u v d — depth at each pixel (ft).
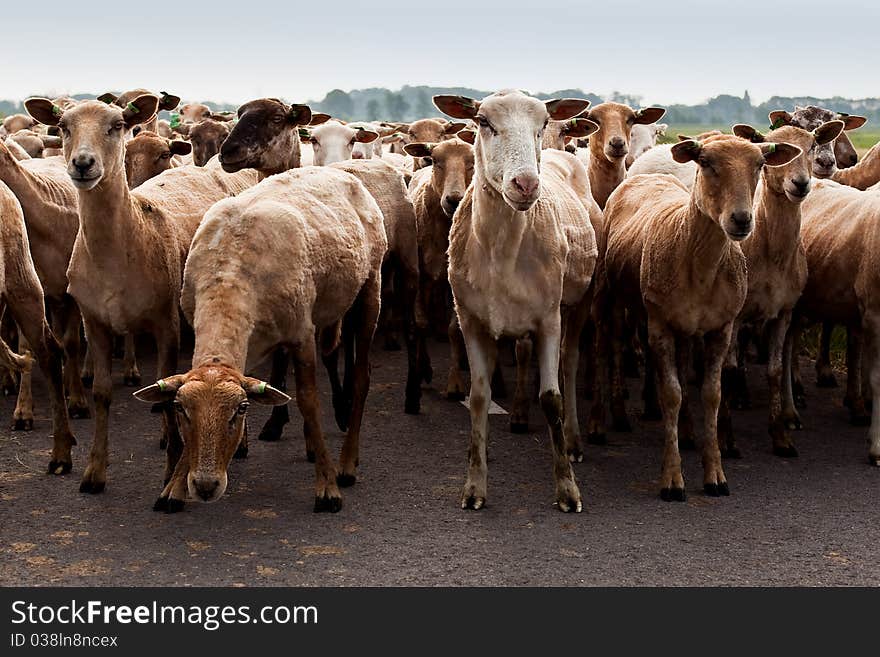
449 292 37.42
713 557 19.06
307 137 35.50
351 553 19.08
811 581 18.03
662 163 35.24
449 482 23.21
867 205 26.43
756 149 21.52
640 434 27.35
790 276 25.82
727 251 22.27
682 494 22.12
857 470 24.26
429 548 19.35
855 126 34.78
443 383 32.24
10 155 26.43
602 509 21.56
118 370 32.89
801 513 21.38
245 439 24.54
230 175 29.94
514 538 19.89
